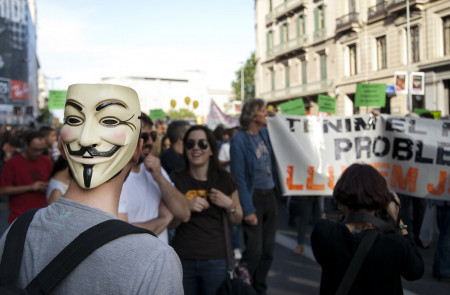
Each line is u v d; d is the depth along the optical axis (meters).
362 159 5.46
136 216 2.64
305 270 5.23
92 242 1.03
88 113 1.16
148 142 2.99
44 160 4.36
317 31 28.59
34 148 4.18
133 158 1.29
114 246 1.04
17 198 4.11
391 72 22.66
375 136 5.47
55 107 9.43
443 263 4.71
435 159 5.17
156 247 1.07
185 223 3.08
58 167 3.13
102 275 1.01
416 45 21.38
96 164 1.14
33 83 36.38
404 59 22.05
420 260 2.07
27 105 27.77
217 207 3.12
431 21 20.19
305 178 5.39
